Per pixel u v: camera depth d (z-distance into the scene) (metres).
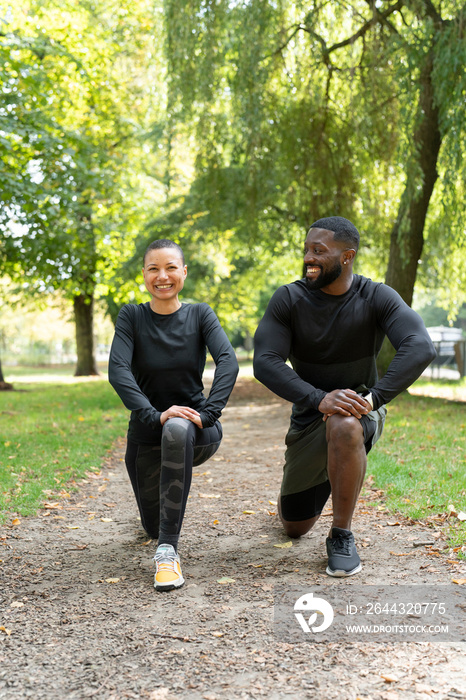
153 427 3.14
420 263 14.34
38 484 5.12
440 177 11.87
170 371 3.35
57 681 2.07
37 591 2.91
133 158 18.38
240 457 6.90
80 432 8.38
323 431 3.24
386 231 13.27
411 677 1.99
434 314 47.56
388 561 3.11
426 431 7.41
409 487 4.57
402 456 5.89
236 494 5.01
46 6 11.91
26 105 11.27
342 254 3.08
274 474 5.80
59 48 11.25
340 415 2.99
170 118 12.36
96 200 15.07
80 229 15.55
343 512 3.01
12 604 2.75
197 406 3.44
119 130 17.39
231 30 11.29
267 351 3.14
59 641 2.37
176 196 17.67
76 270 16.58
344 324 3.15
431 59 9.68
